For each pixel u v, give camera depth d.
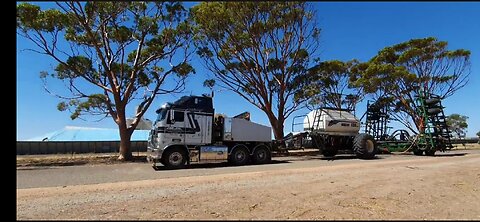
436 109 22.67
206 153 16.44
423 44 32.03
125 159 20.62
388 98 30.73
